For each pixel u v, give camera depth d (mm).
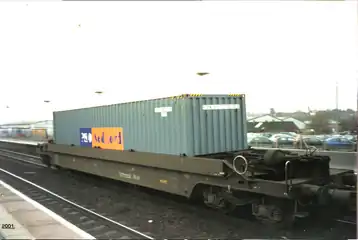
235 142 9094
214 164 7234
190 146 8227
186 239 6465
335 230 6684
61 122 15453
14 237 5785
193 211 8492
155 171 9289
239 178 6828
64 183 13664
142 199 10102
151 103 9438
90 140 12805
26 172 17625
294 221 7043
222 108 8875
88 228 7438
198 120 8398
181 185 8391
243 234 6621
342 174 7266
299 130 27359
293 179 6566
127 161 10180
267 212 6703
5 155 29453
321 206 7551
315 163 6965
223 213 8070
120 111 10852
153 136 9406
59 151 15062
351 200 6098
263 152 8523
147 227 7359
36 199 10758
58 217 7172
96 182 13539
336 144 16438
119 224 7426
